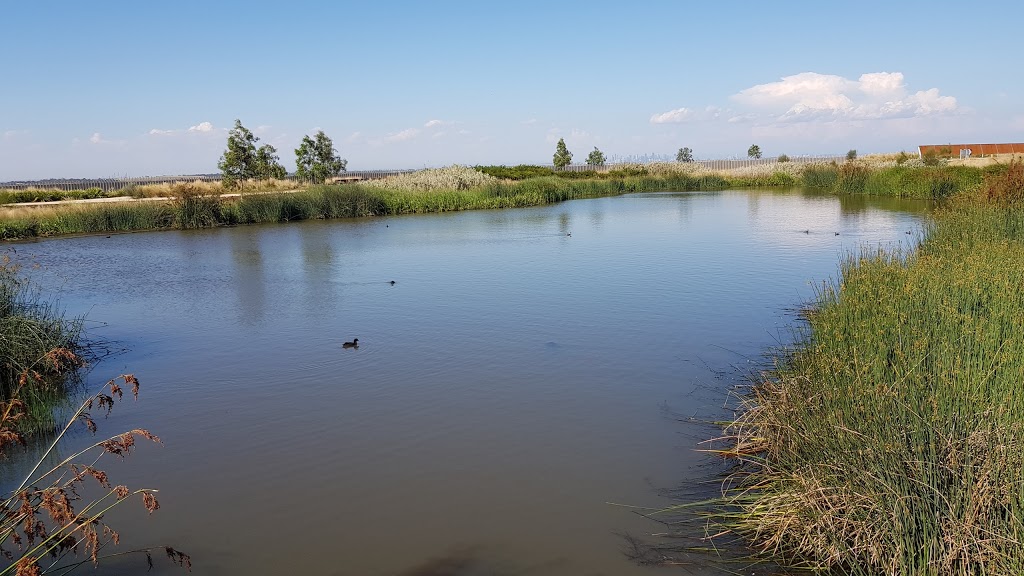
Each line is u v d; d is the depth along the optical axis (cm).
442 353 892
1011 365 488
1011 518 370
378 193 3338
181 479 571
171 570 444
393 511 508
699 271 1448
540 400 718
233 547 469
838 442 454
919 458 406
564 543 460
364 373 822
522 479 551
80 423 699
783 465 505
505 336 964
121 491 414
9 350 803
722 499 498
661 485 536
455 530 480
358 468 579
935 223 1578
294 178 5728
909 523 389
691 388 742
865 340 575
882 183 3725
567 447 606
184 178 7794
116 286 1448
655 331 969
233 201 3108
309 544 469
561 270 1509
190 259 1842
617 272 1462
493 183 3909
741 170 5825
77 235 2539
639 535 468
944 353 524
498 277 1441
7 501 414
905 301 655
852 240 1878
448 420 672
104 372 863
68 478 581
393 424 666
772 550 445
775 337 920
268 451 617
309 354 909
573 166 7256
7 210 2788
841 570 418
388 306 1186
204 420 694
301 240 2234
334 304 1216
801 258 1584
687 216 2794
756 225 2342
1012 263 771
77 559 461
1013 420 428
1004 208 1481
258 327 1066
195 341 995
